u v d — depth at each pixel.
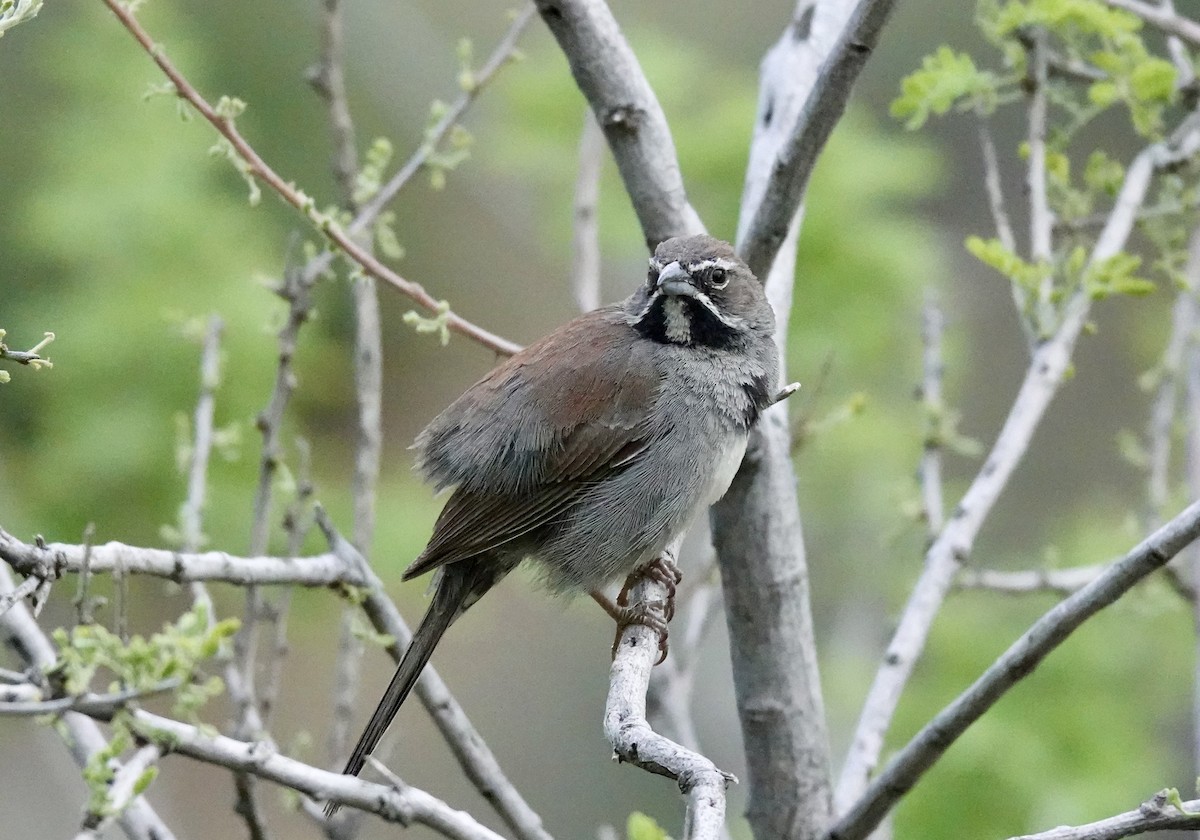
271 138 16.47
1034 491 17.47
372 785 6.81
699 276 8.66
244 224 14.90
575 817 17.11
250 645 8.29
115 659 5.37
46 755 12.65
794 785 8.35
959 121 18.25
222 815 17.52
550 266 18.83
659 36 14.20
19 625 7.12
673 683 9.35
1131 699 11.61
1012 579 9.64
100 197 14.41
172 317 11.43
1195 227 10.28
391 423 19.91
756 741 8.41
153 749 5.87
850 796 8.16
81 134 14.80
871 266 13.20
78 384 13.77
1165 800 6.02
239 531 12.95
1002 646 11.56
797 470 13.55
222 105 7.82
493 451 8.82
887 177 13.43
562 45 8.81
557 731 18.22
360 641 8.32
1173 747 12.41
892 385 13.72
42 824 12.85
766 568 8.46
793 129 7.88
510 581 19.69
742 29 18.50
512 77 13.91
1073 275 8.83
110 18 14.67
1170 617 11.88
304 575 7.44
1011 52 9.51
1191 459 9.91
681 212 8.88
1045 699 11.36
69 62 14.91
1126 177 9.96
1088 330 8.79
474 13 18.70
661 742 5.87
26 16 5.96
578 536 8.91
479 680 18.80
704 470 8.56
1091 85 10.19
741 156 12.98
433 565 8.78
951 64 9.37
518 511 8.88
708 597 9.94
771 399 8.66
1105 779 10.98
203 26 16.41
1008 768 10.99
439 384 20.31
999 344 18.02
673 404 8.67
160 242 14.29
